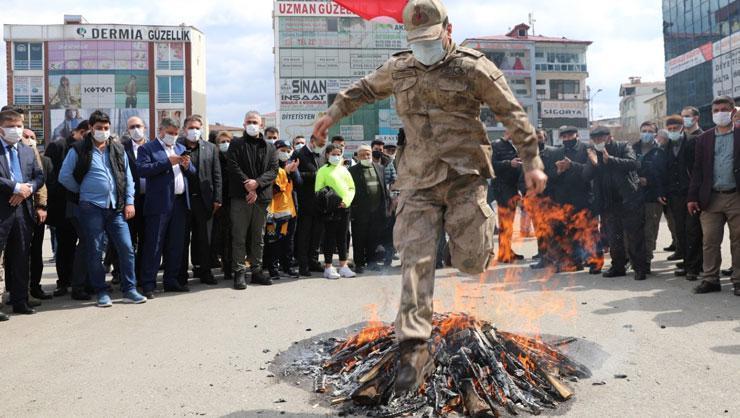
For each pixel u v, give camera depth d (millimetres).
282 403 3127
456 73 2885
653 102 78375
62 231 7023
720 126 6105
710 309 5293
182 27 54406
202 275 7539
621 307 5445
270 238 7703
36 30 52906
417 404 2922
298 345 4289
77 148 6250
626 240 7223
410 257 2932
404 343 2816
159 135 7008
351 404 3059
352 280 7609
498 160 9086
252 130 7164
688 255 6953
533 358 3352
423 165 2975
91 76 53250
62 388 3498
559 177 8289
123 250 6398
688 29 37812
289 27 55875
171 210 6844
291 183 7922
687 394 3135
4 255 6109
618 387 3252
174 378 3617
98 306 6160
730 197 5941
